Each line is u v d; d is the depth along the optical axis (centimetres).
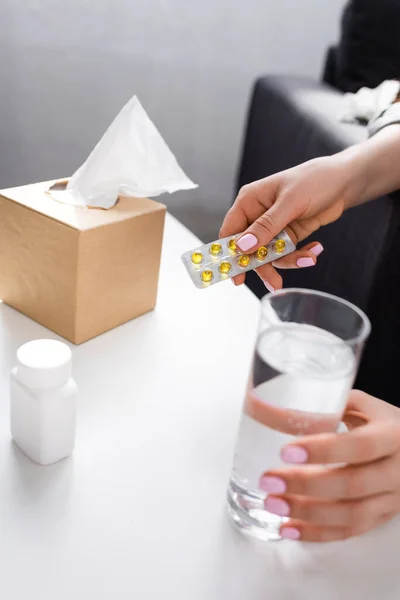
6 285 70
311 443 46
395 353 108
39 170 192
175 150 199
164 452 55
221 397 62
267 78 162
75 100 184
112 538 48
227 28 185
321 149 118
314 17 190
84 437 56
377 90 126
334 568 49
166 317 73
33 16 171
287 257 69
